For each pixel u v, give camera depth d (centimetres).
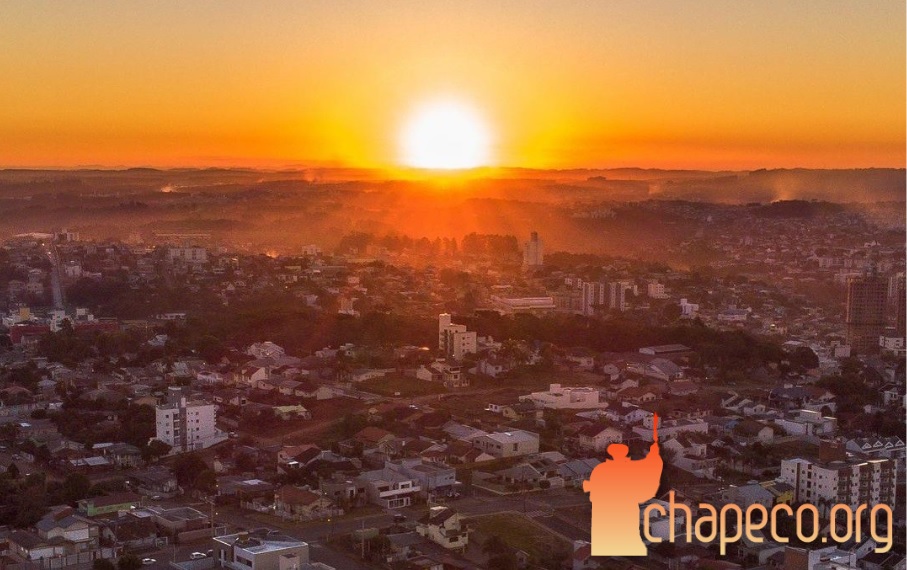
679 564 17912
